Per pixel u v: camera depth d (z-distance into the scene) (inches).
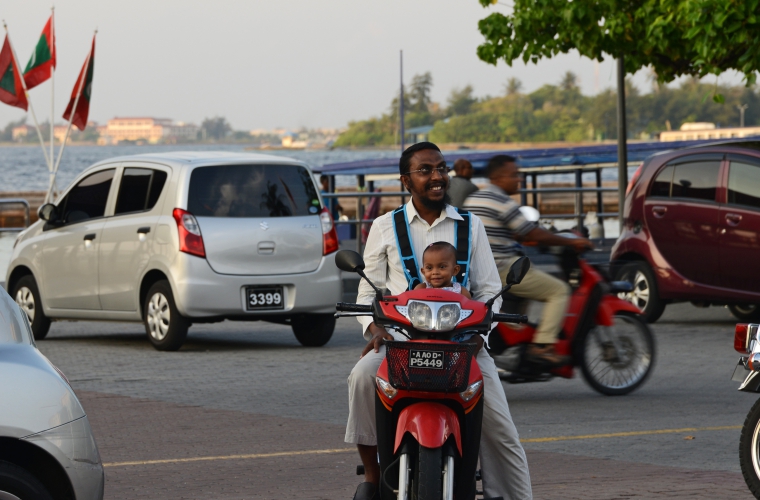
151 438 368.8
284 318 599.5
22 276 662.5
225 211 574.2
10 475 203.5
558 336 426.9
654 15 756.0
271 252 577.3
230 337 653.3
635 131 7687.0
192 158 585.3
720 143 663.8
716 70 723.4
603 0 777.6
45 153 1102.4
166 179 579.8
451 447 216.7
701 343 606.5
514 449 240.2
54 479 211.5
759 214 628.4
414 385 212.4
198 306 564.1
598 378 447.2
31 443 204.4
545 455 343.3
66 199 637.9
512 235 422.9
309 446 355.9
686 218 659.4
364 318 241.9
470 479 224.8
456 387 212.2
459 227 242.1
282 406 426.6
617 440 365.4
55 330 705.6
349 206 2096.5
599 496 289.3
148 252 579.2
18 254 655.1
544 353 424.5
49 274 634.8
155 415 408.5
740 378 284.8
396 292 243.9
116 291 597.6
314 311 587.2
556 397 450.6
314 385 474.6
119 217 601.3
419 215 242.7
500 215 419.5
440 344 209.8
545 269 646.5
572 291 431.2
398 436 218.5
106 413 412.2
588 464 329.7
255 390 462.0
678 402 436.5
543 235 422.0
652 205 677.9
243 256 572.1
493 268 244.7
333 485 304.7
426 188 239.3
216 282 565.6
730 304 653.3
